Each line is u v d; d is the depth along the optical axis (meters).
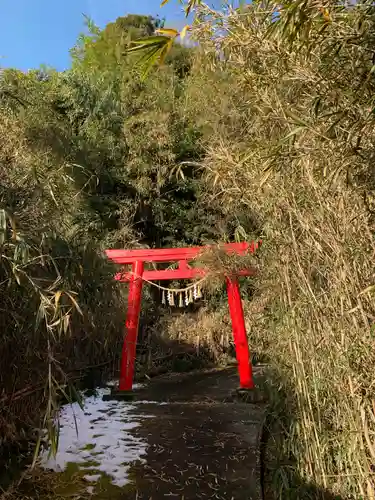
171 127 8.01
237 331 5.22
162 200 8.09
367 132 1.40
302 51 1.62
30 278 1.62
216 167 2.33
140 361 6.93
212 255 4.69
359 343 1.69
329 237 1.83
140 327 7.30
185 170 8.11
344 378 1.84
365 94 1.34
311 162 1.79
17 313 1.99
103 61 9.92
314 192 1.89
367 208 1.53
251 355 6.44
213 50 2.08
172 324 7.68
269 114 1.95
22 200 2.07
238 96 2.55
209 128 3.37
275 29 1.42
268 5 1.52
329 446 2.06
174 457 2.95
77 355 3.59
